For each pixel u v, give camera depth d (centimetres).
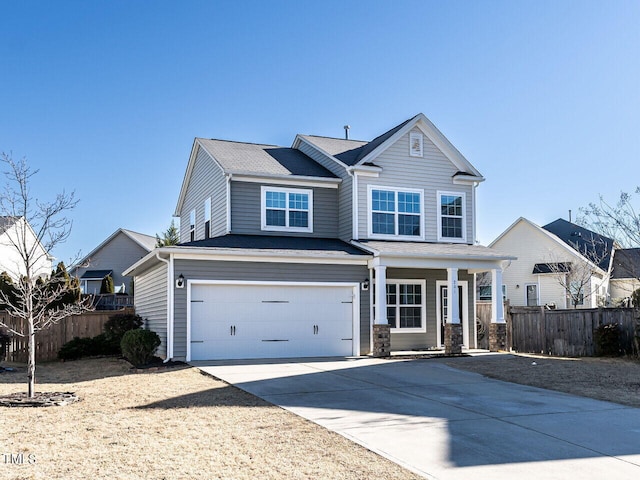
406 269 2103
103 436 798
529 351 2080
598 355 1923
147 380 1331
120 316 2039
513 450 744
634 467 679
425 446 758
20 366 1755
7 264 3256
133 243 4622
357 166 2042
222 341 1722
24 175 2331
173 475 632
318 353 1828
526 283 3766
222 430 834
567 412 982
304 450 734
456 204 2212
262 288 1780
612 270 3806
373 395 1128
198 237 2412
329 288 1862
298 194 2120
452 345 1892
